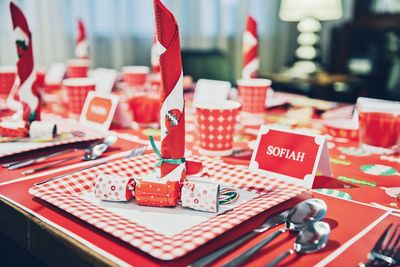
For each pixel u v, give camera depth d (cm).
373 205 81
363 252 62
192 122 156
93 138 125
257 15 501
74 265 65
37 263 119
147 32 411
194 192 73
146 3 407
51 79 230
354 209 79
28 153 113
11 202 80
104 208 75
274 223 70
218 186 74
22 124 121
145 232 65
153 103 147
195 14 446
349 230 70
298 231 68
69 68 210
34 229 73
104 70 200
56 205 75
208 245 64
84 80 165
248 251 60
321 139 93
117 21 390
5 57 333
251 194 82
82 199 79
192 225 68
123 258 60
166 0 427
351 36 452
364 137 122
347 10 529
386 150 119
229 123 111
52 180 85
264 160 99
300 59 489
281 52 533
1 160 107
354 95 334
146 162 99
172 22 75
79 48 214
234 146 124
